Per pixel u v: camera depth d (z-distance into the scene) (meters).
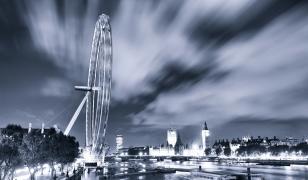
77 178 118.50
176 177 176.00
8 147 77.94
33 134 120.38
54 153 119.38
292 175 177.88
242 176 155.88
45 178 106.62
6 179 95.06
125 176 176.62
